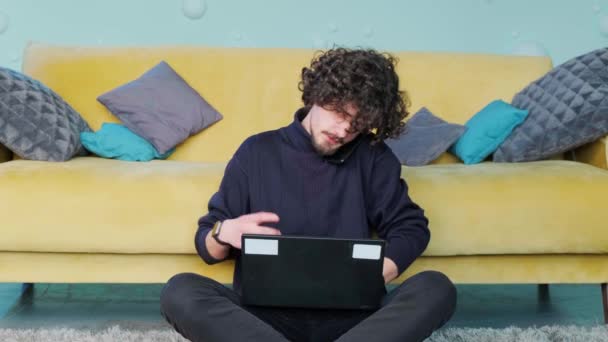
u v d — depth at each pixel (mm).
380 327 1080
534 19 2969
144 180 1701
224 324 1081
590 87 2059
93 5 2838
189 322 1116
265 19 2902
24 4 2818
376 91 1254
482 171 1833
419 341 1112
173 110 2195
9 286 2180
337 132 1271
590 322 1873
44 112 1972
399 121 1376
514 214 1718
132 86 2221
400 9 2934
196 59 2375
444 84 2412
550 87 2180
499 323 1872
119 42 2855
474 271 1769
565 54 2984
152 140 2139
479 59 2465
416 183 1742
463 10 2953
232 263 1721
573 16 2979
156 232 1667
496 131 2129
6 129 1889
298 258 1167
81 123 2170
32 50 2365
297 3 2906
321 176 1392
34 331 1686
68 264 1715
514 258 1777
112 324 1826
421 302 1125
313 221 1374
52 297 2068
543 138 2057
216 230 1274
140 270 1725
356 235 1377
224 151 2281
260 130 2318
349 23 2928
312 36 2918
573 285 2277
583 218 1730
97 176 1707
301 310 1243
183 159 2258
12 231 1644
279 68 2375
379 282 1185
